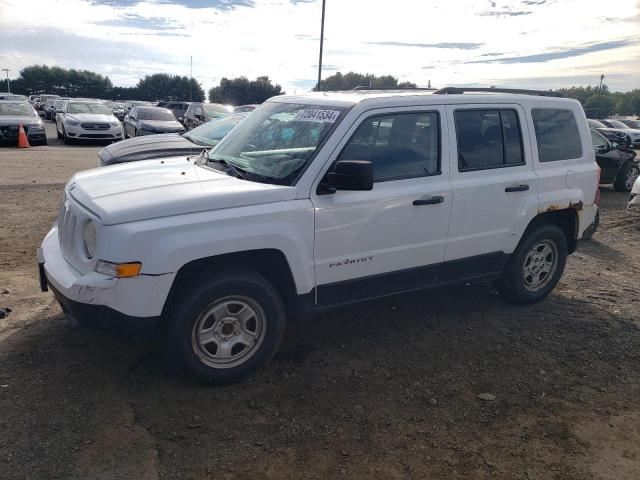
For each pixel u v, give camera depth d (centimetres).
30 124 1869
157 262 320
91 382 356
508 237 478
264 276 383
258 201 352
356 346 432
